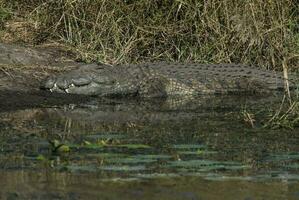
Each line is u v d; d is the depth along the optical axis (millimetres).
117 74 21078
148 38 22750
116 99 20531
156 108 18922
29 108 18359
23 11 23625
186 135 15234
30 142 14297
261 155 13461
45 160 12828
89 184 11273
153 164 12672
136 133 15383
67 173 11961
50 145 13797
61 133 15242
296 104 17562
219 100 20453
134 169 12273
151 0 22719
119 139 14719
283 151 13797
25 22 23219
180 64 22234
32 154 13281
